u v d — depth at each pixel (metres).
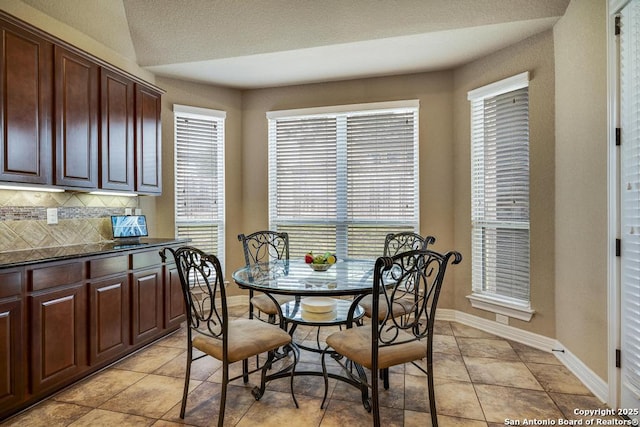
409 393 2.16
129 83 2.98
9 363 1.86
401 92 3.67
